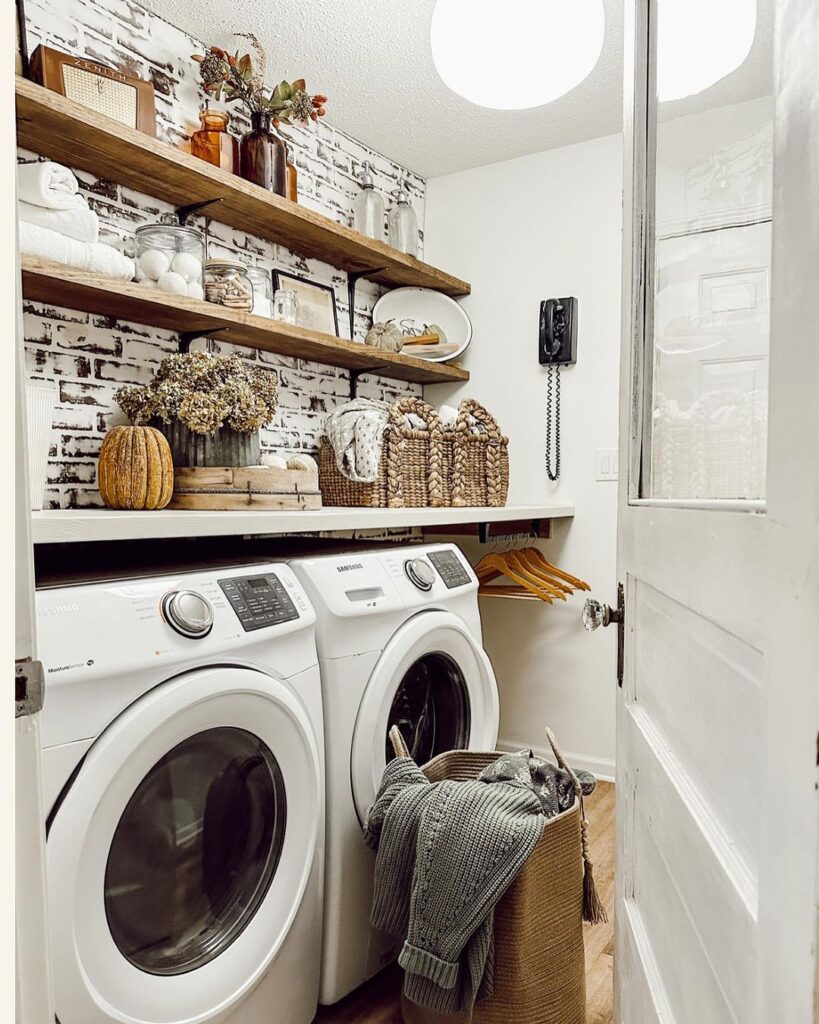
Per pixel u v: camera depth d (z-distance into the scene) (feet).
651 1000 2.64
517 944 4.35
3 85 1.48
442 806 4.47
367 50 7.17
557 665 9.35
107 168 6.11
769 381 1.48
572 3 4.44
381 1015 5.04
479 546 9.95
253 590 4.59
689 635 2.29
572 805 4.98
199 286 6.36
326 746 5.00
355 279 9.21
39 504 5.07
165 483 5.31
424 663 6.24
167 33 6.75
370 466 7.37
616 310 8.87
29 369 5.81
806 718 1.27
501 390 9.73
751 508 1.67
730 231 2.07
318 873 4.82
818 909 1.22
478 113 8.36
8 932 1.45
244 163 7.03
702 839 2.01
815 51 1.26
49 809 3.30
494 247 9.73
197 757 4.09
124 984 3.59
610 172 8.89
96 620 3.65
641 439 3.21
